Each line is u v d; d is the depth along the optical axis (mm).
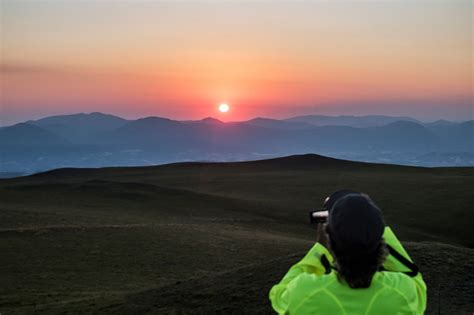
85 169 110938
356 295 3012
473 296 13703
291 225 55688
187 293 18375
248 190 77875
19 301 24844
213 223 53281
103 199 67812
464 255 16750
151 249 37531
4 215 51344
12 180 97688
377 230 2977
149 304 18406
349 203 3078
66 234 41031
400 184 73625
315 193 72812
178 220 54844
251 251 37875
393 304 2994
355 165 105500
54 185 77375
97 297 21922
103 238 40219
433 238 49875
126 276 31078
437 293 14047
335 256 3055
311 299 3070
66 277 30625
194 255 36344
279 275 17531
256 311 15312
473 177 78312
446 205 59219
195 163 120062
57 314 19703
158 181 91062
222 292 17375
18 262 33750
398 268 3195
